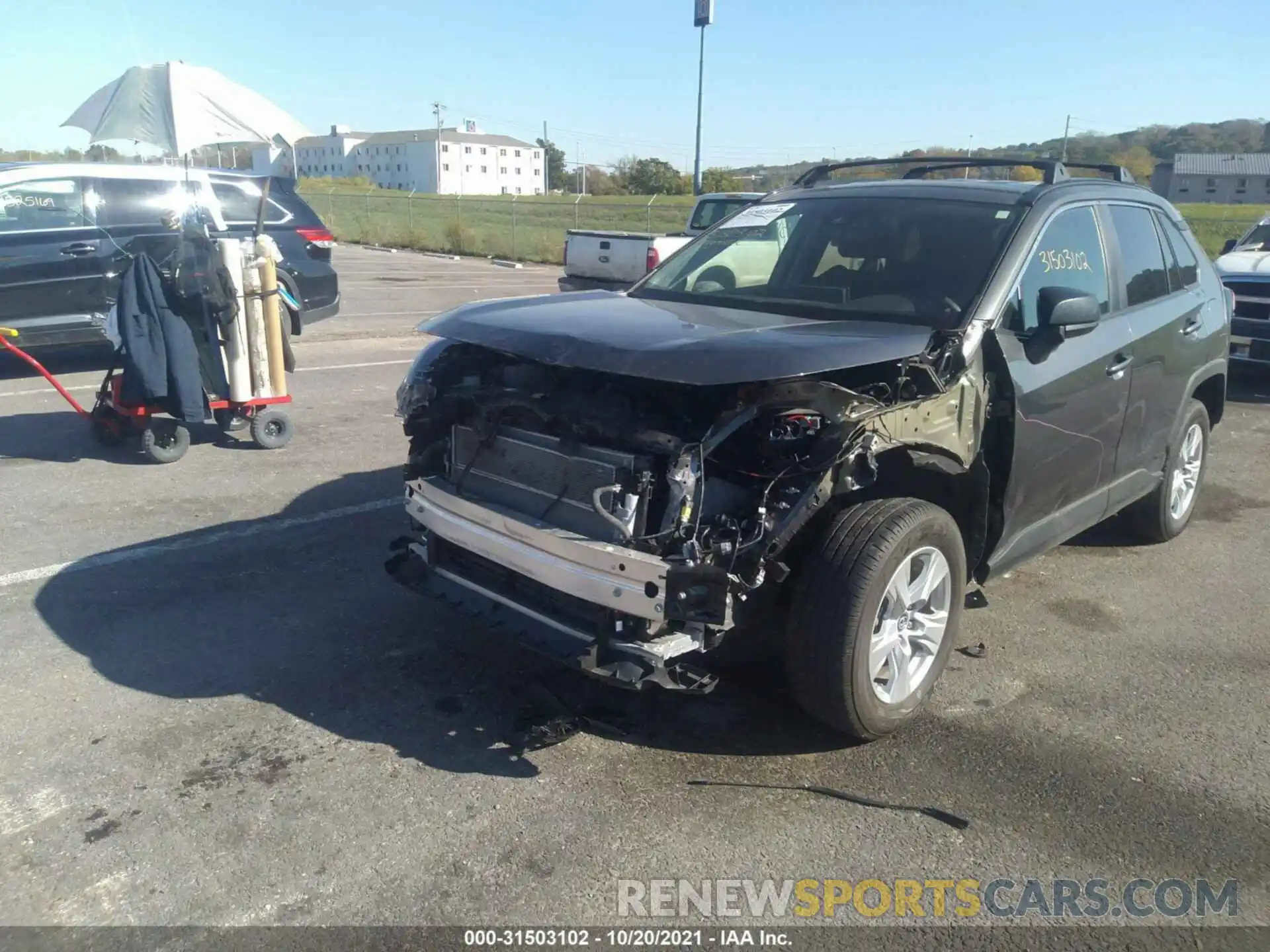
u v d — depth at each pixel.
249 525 5.92
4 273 9.45
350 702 3.98
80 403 8.92
